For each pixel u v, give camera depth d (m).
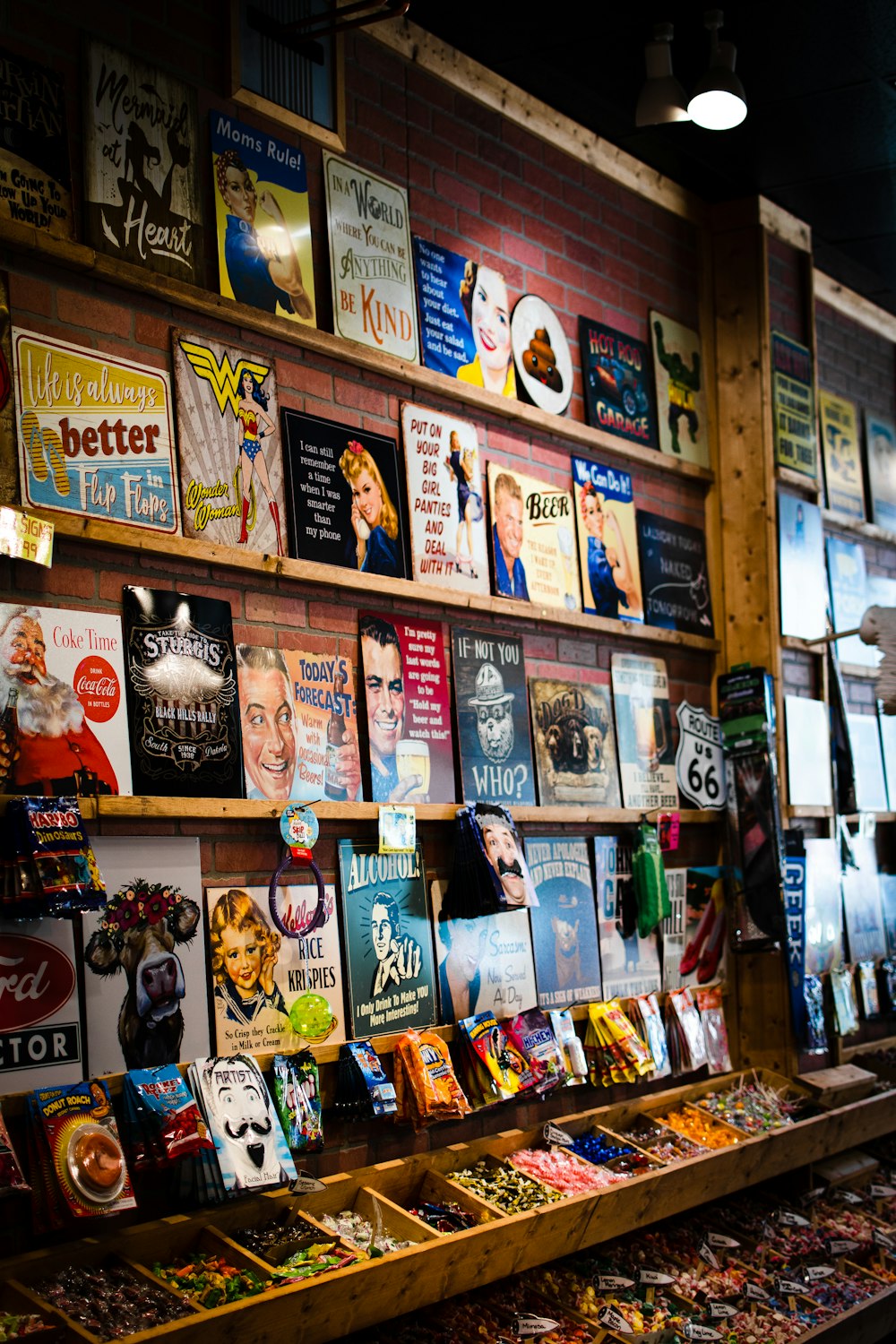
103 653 3.88
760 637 6.94
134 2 4.24
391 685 4.88
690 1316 5.01
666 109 5.36
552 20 5.39
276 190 4.66
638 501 6.54
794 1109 6.38
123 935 3.83
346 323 4.87
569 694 5.82
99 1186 3.49
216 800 4.10
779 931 6.56
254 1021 4.18
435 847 5.04
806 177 6.98
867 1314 5.41
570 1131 5.45
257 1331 3.52
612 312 6.46
